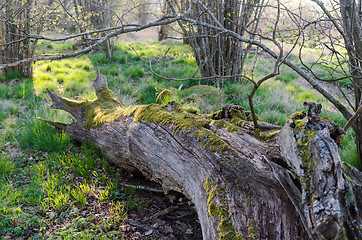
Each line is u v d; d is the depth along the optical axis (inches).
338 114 214.2
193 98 232.5
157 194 142.3
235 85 273.4
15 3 289.6
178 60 392.8
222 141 100.7
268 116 206.7
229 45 284.7
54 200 124.2
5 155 165.6
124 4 376.2
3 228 109.0
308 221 65.1
